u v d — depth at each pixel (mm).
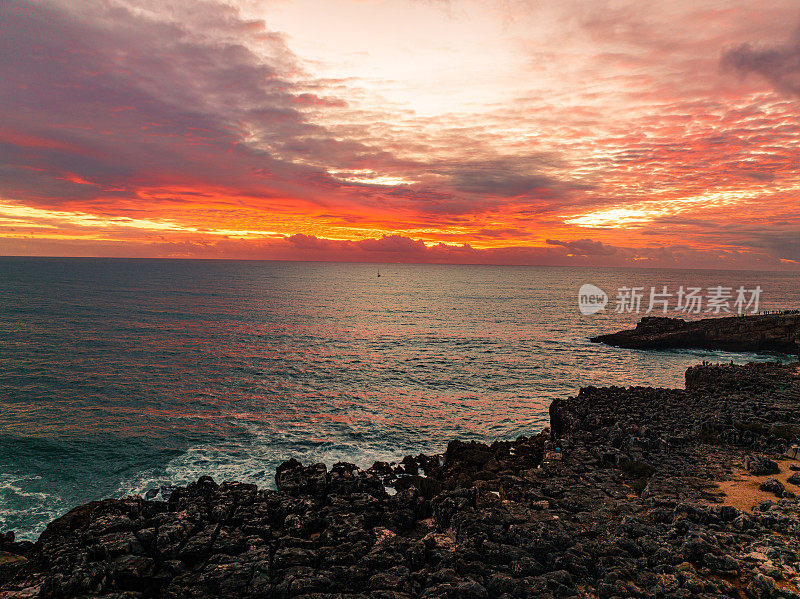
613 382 64688
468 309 148125
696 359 80688
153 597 18156
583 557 17984
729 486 25109
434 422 46875
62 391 53281
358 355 76562
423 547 19969
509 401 54469
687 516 21062
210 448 39500
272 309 134000
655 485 24984
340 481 28672
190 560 20031
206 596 17469
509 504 23922
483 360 75688
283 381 60375
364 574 18422
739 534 19406
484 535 19969
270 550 20531
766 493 24141
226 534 21609
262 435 42500
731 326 87562
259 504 24828
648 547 18453
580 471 28734
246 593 17531
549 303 171375
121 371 62281
